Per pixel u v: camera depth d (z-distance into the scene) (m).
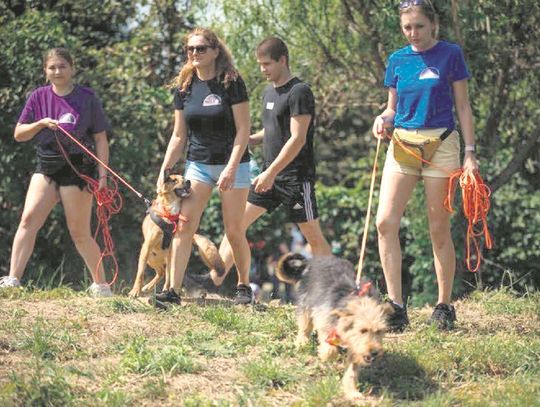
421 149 7.25
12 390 5.94
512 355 6.89
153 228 9.05
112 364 6.61
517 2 13.29
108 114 14.89
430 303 14.48
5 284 8.88
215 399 6.06
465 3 13.13
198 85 8.09
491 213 15.62
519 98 14.39
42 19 14.59
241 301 8.67
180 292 8.52
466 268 14.73
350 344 5.83
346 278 6.48
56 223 15.05
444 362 6.70
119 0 16.30
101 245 15.14
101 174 8.94
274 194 8.55
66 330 7.29
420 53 7.31
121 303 8.12
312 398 5.92
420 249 14.36
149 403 5.98
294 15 14.68
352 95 15.72
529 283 15.91
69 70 8.84
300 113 8.03
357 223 16.39
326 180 19.58
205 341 7.20
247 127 8.03
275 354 6.89
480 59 13.76
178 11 16.22
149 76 16.11
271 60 8.08
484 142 14.62
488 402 6.02
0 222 15.19
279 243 16.56
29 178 14.98
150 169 15.52
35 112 8.91
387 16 13.59
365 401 6.01
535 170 16.08
